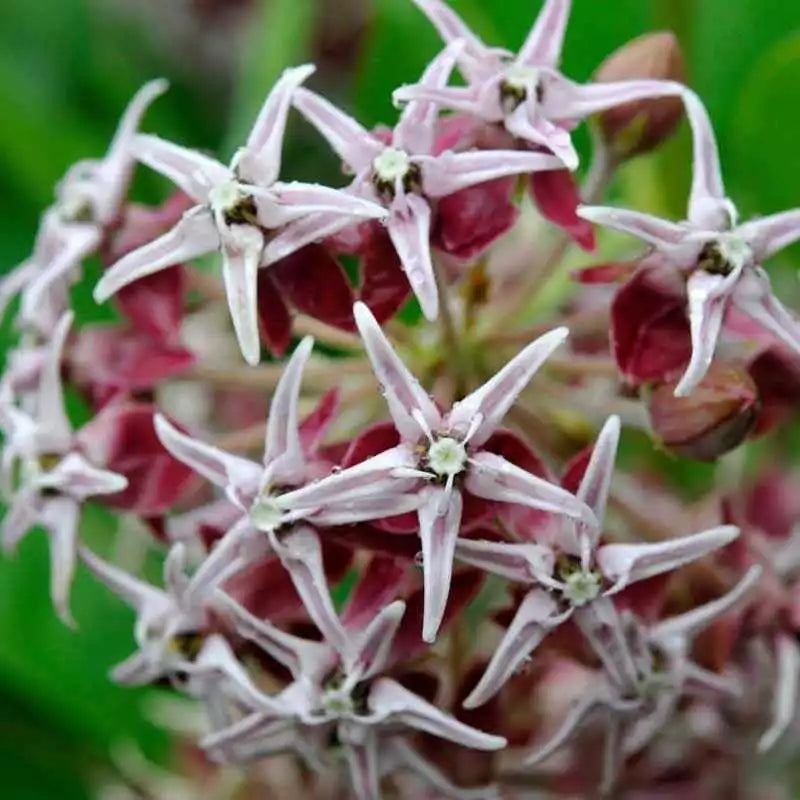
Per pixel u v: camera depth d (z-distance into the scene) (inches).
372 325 10.2
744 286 10.5
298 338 11.9
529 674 10.9
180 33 14.0
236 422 11.8
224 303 11.2
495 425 10.2
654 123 11.0
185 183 10.5
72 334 11.2
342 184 12.8
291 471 10.4
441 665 10.7
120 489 10.8
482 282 10.9
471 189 10.5
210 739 10.8
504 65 10.7
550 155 10.5
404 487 10.2
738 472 12.0
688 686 10.9
